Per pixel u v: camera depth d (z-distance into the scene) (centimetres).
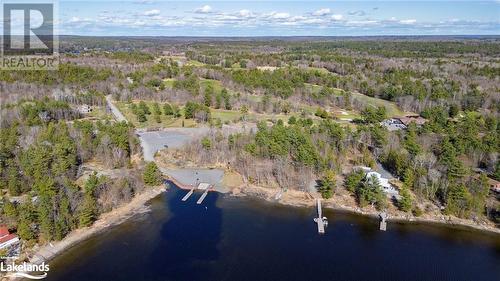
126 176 11750
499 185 11231
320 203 11006
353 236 9544
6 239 8419
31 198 9662
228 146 13825
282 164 12244
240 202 11125
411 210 10512
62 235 9056
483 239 9544
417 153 12638
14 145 12625
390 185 11556
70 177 11412
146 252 8738
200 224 9912
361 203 10762
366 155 13225
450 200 10431
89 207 9700
